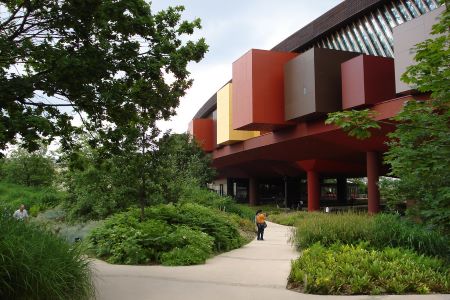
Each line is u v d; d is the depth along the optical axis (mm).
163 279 8688
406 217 11672
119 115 9578
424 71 6520
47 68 8336
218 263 11047
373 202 29875
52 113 9008
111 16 7961
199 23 10117
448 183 8141
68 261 6082
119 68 8359
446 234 9859
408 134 7016
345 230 12719
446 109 6793
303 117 29641
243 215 26734
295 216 30250
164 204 15148
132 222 12430
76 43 8094
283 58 32594
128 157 12984
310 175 42281
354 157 38812
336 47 34531
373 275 8008
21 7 8000
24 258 5402
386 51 29219
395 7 28266
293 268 8656
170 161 14000
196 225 13859
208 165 40375
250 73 31984
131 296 7145
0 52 7523
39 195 37750
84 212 18906
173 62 9125
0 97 7273
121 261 10844
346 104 26781
